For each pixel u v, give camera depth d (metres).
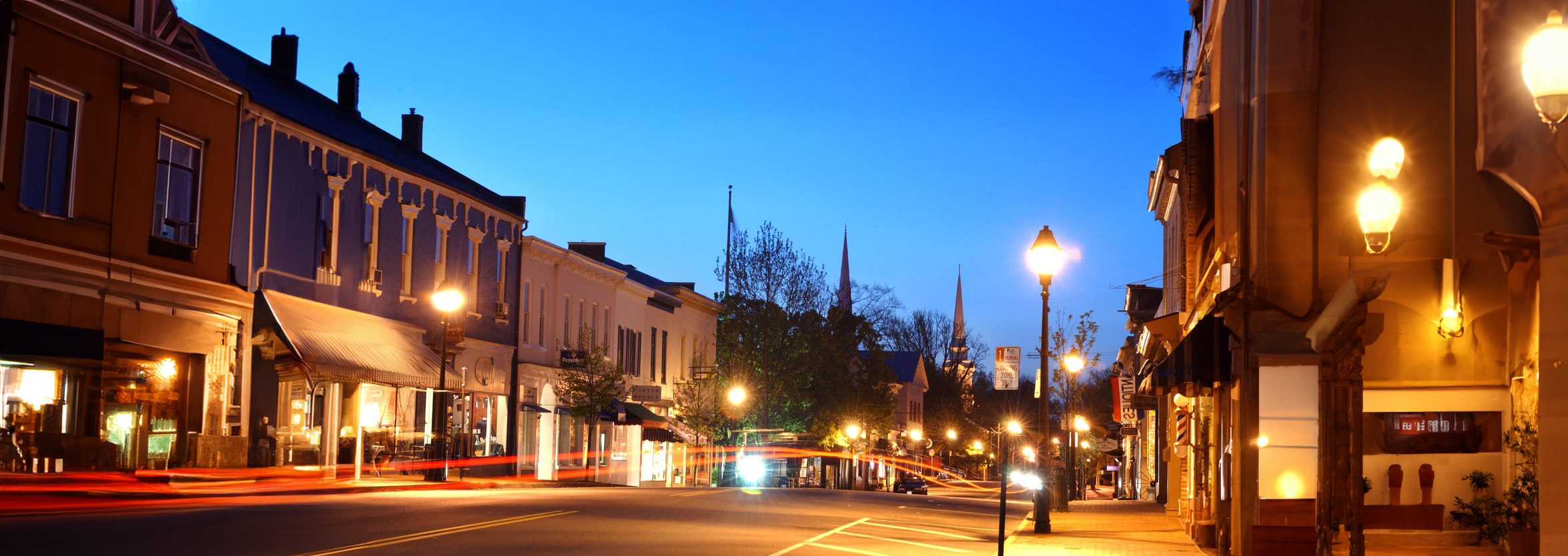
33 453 23.28
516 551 15.29
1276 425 16.98
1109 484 119.38
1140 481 59.69
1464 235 16.27
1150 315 60.38
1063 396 53.47
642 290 56.72
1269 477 16.97
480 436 41.81
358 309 34.62
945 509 34.47
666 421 56.66
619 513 22.88
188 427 27.73
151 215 26.56
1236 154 18.77
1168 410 33.66
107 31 25.05
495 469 42.50
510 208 45.03
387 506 21.41
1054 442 34.25
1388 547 16.47
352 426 34.31
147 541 14.50
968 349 120.69
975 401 124.31
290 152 31.64
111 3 25.44
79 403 24.58
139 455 26.14
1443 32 16.73
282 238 31.25
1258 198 17.30
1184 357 17.86
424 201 38.41
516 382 44.34
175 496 22.97
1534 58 8.61
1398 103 16.78
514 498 25.75
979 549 19.56
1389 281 16.75
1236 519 17.36
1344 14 17.05
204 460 27.92
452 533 17.09
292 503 21.58
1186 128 23.38
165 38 27.25
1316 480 16.84
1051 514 32.09
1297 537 16.77
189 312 27.56
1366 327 16.73
